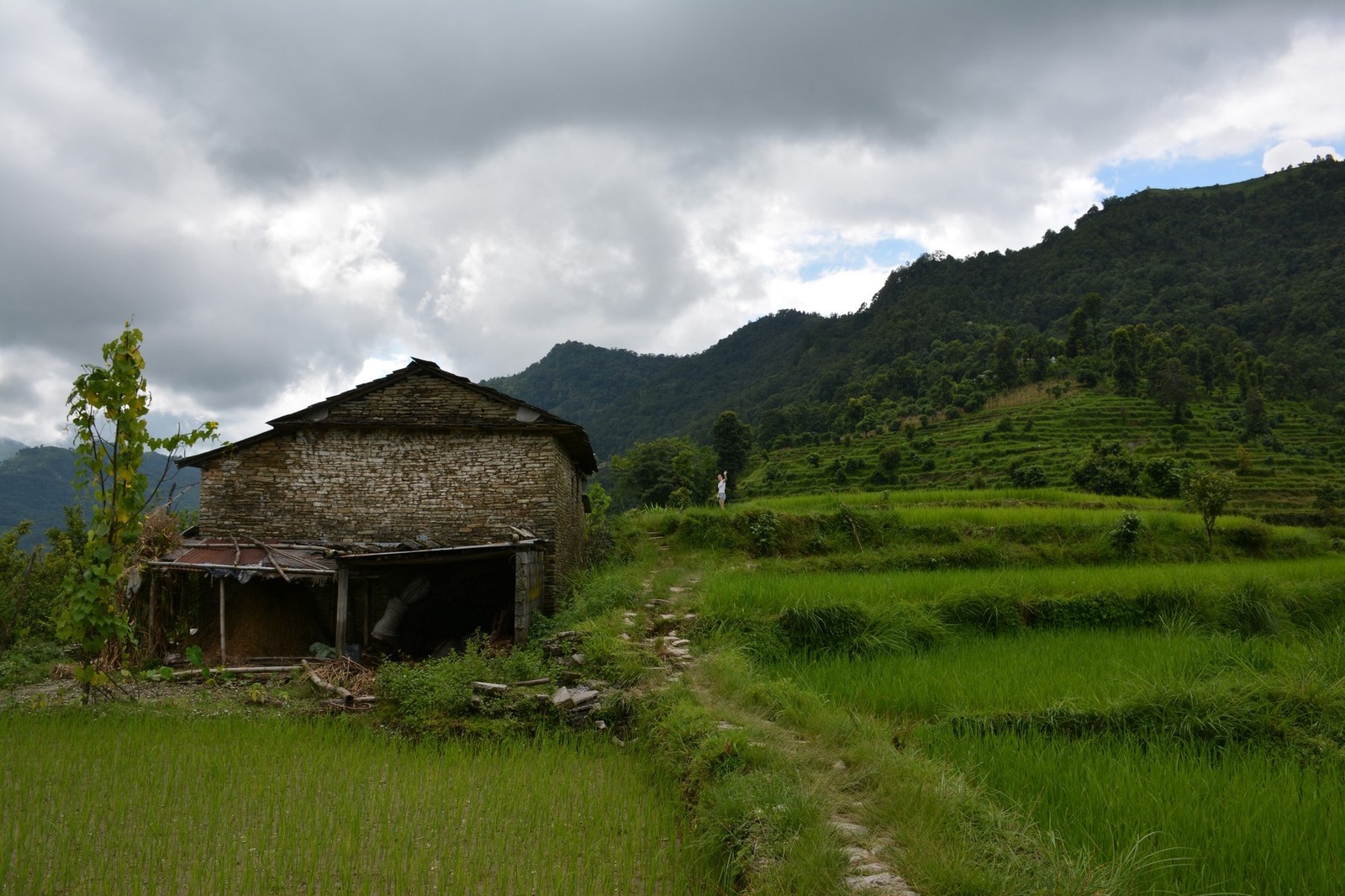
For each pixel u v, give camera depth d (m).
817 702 9.39
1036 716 9.07
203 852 6.47
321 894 5.83
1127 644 13.17
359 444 18.56
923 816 5.86
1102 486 38.56
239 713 10.96
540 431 18.41
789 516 25.00
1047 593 16.09
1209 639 13.41
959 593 15.33
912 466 63.47
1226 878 5.30
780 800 6.30
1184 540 25.56
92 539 11.17
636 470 58.44
